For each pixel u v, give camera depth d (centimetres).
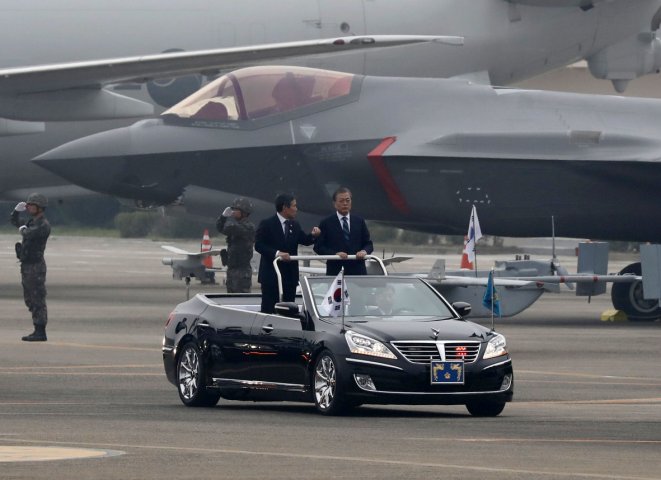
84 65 11112
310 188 11350
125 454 3975
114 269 18788
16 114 11644
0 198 13512
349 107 11306
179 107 11638
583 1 13900
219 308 5778
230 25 13275
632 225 11381
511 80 14612
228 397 5825
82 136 12912
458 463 3841
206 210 11612
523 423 5009
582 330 10225
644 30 14500
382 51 13725
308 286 5559
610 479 3556
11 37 12688
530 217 11231
